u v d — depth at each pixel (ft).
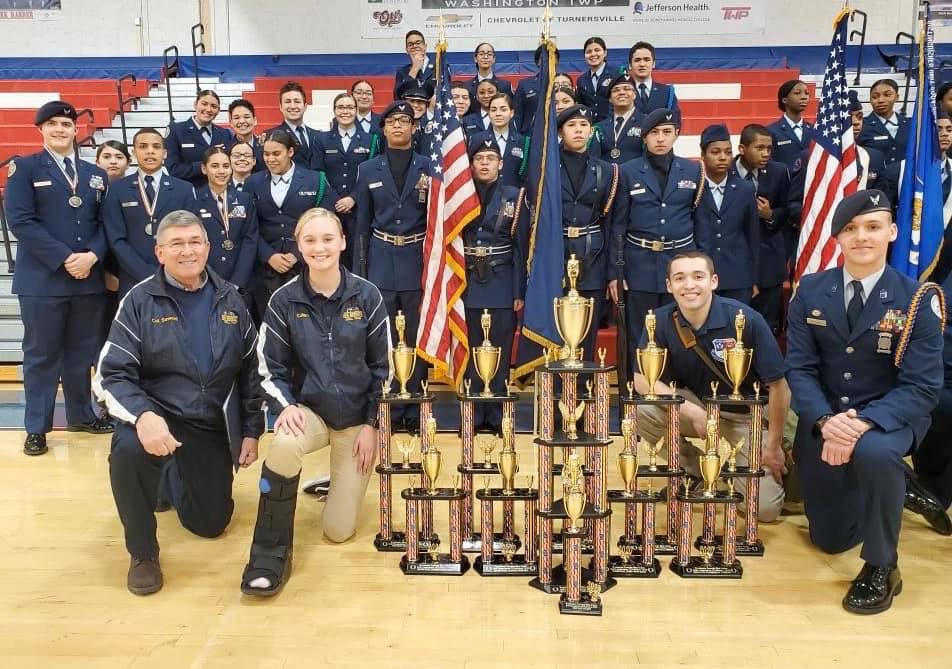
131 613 8.31
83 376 15.31
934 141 12.62
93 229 14.69
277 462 8.93
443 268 12.97
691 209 15.01
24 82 35.27
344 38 39.63
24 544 10.15
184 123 19.47
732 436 11.10
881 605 8.32
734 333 10.26
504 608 8.43
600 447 8.53
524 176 16.65
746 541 9.92
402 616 8.24
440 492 9.37
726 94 32.99
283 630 7.95
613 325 18.65
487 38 38.70
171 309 9.49
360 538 10.43
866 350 9.21
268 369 9.59
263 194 15.87
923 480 11.26
